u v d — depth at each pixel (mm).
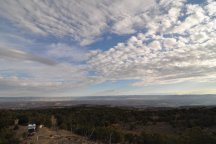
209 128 45125
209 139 33938
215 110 61125
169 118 59406
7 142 32406
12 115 48969
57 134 40125
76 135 41531
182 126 49562
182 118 57531
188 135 36688
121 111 71938
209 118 51844
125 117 62906
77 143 34750
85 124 50844
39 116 52281
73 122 52312
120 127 51219
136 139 38656
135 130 48656
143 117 62781
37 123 47500
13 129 41156
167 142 35031
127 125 54312
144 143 37531
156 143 36281
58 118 55156
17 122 46156
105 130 42062
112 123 56188
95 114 64500
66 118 54750
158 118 61344
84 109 74812
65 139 36562
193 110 66000
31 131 38906
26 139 34969
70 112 66188
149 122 57281
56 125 50031
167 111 70000
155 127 51656
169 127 50312
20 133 38344
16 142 32906
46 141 34281
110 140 37312
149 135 38469
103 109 76375
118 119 60000
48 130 43094
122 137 39531
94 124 52562
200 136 34656
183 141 34625
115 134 39719
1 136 34406
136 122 57844
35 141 33844
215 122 48844
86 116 60719
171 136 37156
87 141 37000
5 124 42656
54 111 67312
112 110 74062
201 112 61094
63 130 45531
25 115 49969
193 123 50312
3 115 47938
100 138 40281
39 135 37781
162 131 46969
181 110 68875
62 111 68000
